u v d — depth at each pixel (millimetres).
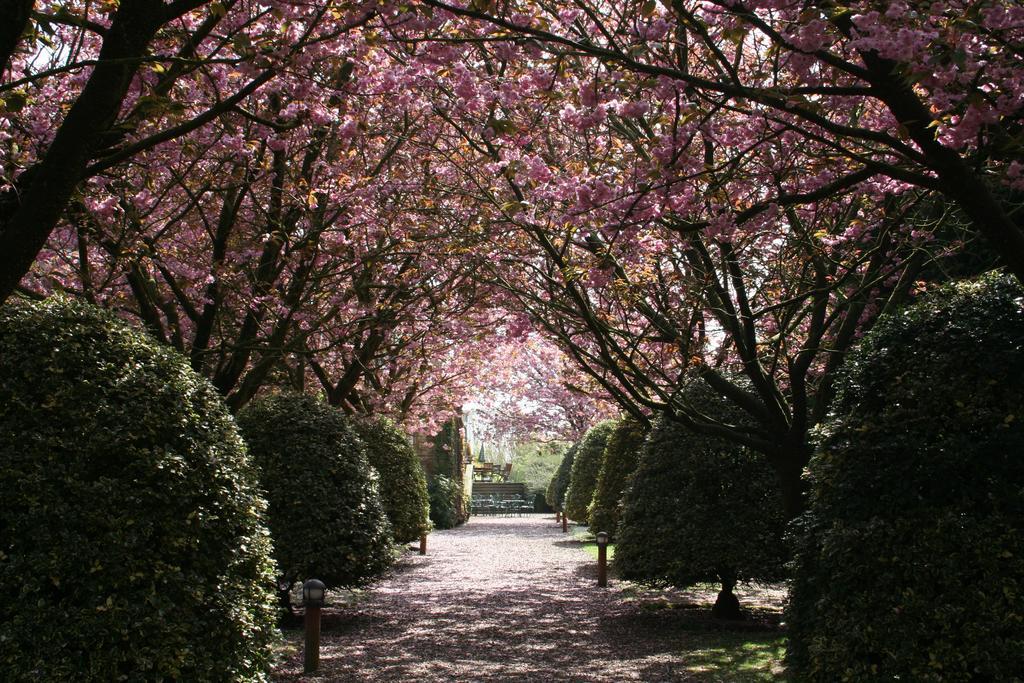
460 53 4773
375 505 8766
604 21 5578
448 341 13227
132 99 5328
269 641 4898
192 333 10938
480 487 36594
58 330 4465
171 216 8148
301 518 8188
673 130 4176
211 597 4453
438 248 8789
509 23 3609
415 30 4266
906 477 4602
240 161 7551
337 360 13945
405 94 6488
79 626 3900
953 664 4211
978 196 3500
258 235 8297
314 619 6859
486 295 9898
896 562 4480
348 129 6434
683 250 7266
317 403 9023
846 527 4746
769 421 7434
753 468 8383
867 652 4477
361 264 8914
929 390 4676
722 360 8508
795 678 5129
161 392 4609
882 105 5410
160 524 4297
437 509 24266
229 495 4730
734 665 6844
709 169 4105
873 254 7051
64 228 7184
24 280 7656
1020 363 4504
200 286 8641
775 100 3506
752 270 8000
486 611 9859
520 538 20688
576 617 9406
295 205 8031
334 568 8180
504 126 4797
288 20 4438
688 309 7953
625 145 5922
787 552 8109
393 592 11445
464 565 14656
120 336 4703
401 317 10234
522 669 6910
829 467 4965
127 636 3980
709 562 8078
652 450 8859
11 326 4383
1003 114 3520
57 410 4246
